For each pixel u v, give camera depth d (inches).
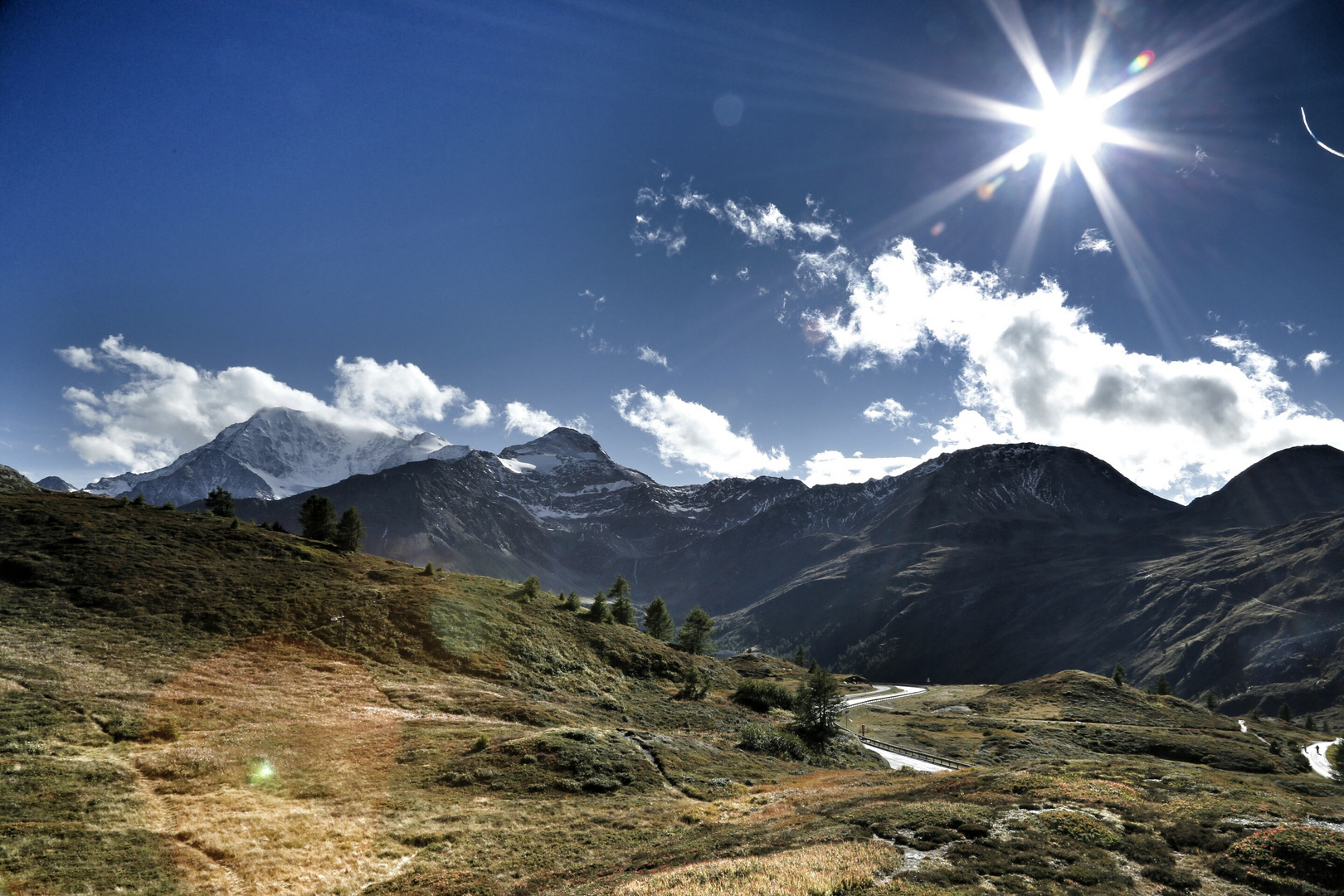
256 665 2252.7
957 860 860.6
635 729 2412.6
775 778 2043.6
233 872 1031.0
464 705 2287.2
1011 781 1397.6
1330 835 877.2
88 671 1791.3
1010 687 6943.9
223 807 1239.5
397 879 1077.1
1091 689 6122.1
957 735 4426.7
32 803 1097.4
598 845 1250.0
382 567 3986.2
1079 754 3725.4
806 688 3115.2
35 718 1416.1
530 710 2313.0
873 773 2110.0
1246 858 858.8
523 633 3405.5
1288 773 3587.6
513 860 1163.9
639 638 4259.4
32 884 885.2
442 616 3216.0
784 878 789.9
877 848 917.2
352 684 2298.2
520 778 1632.6
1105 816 1090.1
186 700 1774.1
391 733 1865.2
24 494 3686.0
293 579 3169.3
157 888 944.9
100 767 1282.0
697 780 1843.0
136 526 3348.9
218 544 3390.7
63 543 2802.7
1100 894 741.9
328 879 1056.2
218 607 2618.1
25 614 2127.2
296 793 1380.4
